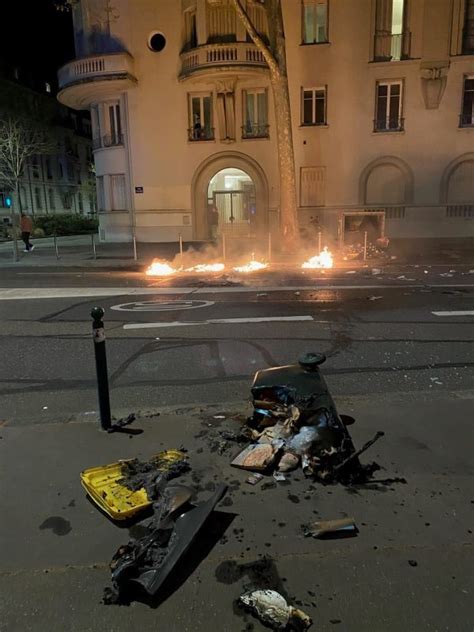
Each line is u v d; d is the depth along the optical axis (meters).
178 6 23.67
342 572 2.36
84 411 4.56
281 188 19.08
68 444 3.70
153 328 7.68
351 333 7.05
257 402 3.83
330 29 23.09
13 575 2.40
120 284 12.79
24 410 4.64
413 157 23.67
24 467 3.39
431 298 9.66
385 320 7.82
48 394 5.05
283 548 2.53
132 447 3.63
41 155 48.94
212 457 3.44
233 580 2.33
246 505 2.89
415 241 24.16
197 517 2.63
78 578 2.37
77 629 2.10
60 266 17.73
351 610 2.15
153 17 23.94
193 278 13.61
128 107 24.98
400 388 4.89
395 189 24.25
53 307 9.73
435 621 2.09
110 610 2.19
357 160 24.00
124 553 2.47
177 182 25.33
